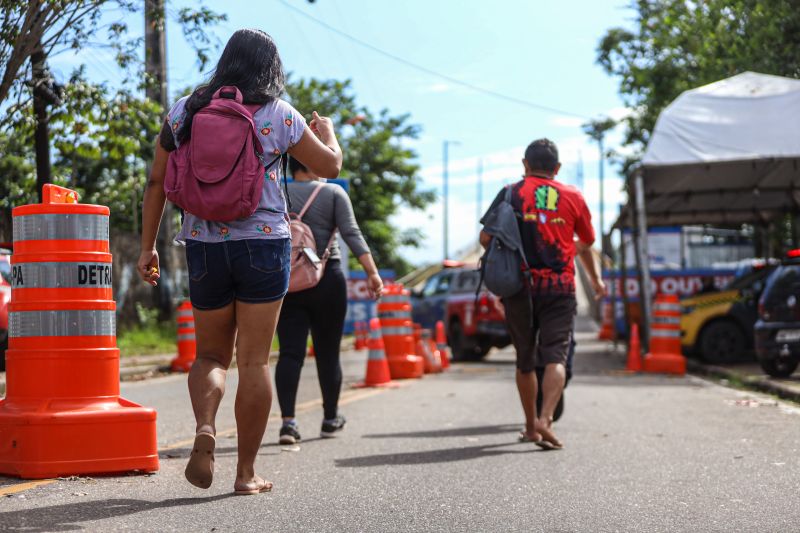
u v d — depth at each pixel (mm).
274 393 11984
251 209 4250
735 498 4887
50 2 11312
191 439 7035
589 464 6012
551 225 6570
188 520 4145
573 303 6680
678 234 33812
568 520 4352
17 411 5070
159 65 19266
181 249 24594
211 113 4273
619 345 27812
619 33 27281
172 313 23938
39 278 5133
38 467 4984
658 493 5023
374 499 4781
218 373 4422
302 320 7016
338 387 7344
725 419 8633
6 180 17766
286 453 6441
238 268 4340
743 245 34375
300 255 6676
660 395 11352
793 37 18719
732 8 19172
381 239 52562
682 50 24656
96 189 27891
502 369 17469
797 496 4934
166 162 4453
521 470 5766
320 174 4609
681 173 18812
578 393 11656
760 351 13117
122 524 4016
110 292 5309
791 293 13016
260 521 4180
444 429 7895
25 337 5145
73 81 13062
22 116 12617
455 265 8969
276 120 4395
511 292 6543
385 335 14375
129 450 5195
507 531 4117
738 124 17156
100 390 5207
